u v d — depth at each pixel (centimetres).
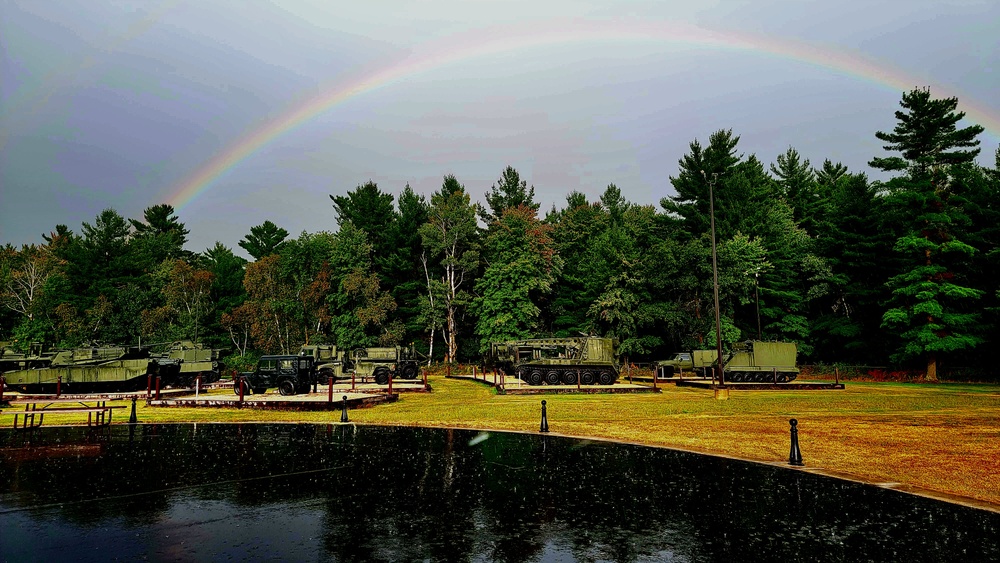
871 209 4556
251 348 6016
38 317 5588
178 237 8919
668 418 1812
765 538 697
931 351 3750
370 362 3703
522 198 6706
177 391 2845
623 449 1295
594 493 908
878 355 4556
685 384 3428
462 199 5559
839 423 1672
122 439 1494
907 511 805
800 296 4750
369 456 1227
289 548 664
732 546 669
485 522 762
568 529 732
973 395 2605
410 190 5959
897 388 3145
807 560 626
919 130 3891
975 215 4128
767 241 5012
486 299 5131
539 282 5244
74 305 5719
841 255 4672
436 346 5875
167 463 1162
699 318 4497
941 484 965
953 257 3903
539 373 3253
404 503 855
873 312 4556
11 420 1948
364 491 927
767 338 4656
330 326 5441
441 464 1138
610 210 7725
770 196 5881
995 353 4041
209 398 2405
